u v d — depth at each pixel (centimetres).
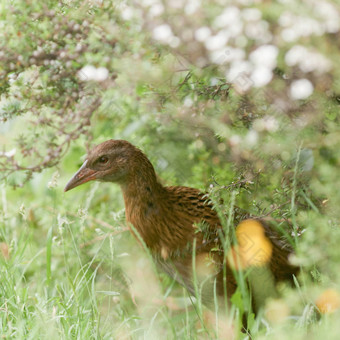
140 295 1032
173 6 858
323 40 788
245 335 869
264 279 912
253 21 828
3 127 1192
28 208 1116
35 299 911
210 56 857
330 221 823
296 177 878
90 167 949
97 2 920
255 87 845
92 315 835
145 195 933
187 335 830
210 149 1016
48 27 923
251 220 913
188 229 919
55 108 986
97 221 1095
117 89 967
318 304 783
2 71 937
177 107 916
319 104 831
